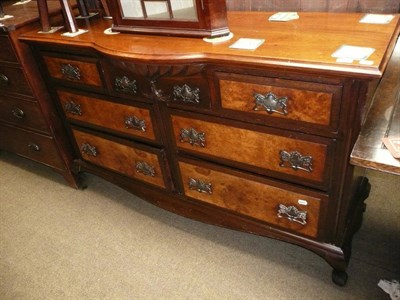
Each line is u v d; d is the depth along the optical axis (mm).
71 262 1404
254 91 906
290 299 1162
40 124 1585
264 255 1325
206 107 1029
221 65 909
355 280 1186
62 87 1408
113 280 1309
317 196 991
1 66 1479
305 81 818
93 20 1356
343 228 1038
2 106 1675
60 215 1651
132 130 1296
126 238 1481
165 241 1441
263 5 1261
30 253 1469
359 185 1194
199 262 1333
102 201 1706
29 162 2084
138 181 1476
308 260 1280
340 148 876
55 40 1210
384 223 1386
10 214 1694
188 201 1340
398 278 1173
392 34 882
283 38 938
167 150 1253
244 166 1085
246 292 1204
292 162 969
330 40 886
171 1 1012
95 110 1363
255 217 1188
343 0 1122
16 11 1509
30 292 1307
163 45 1005
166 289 1251
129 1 1094
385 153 737
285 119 906
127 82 1147
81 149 1594
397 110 867
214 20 981
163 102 1121
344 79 767
